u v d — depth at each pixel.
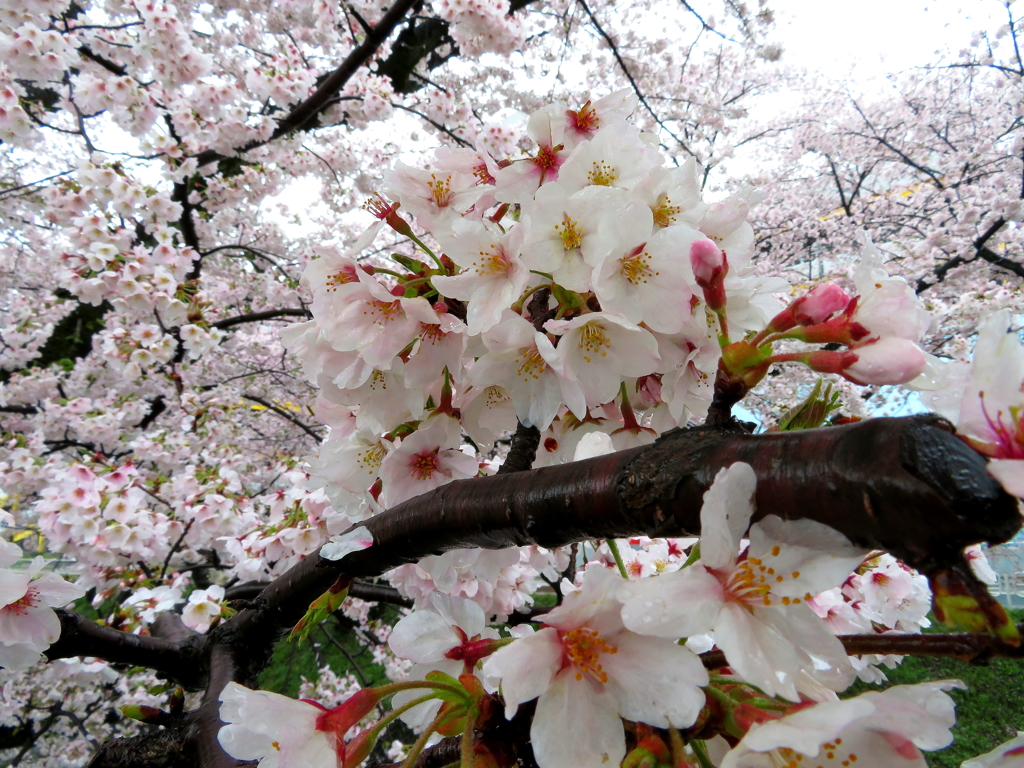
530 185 0.20
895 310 0.13
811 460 0.10
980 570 0.26
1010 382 0.09
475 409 0.21
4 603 0.22
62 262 0.75
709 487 0.12
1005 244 1.41
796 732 0.10
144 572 0.65
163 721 0.25
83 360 1.05
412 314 0.18
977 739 1.06
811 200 1.70
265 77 0.87
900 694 0.11
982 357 0.09
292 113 0.92
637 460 0.13
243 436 1.09
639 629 0.10
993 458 0.09
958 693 1.15
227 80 1.11
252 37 1.16
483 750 0.13
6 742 1.04
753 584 0.11
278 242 1.27
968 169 1.44
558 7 1.24
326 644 1.37
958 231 1.32
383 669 1.31
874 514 0.09
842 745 0.11
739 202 0.18
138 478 0.70
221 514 0.65
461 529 0.17
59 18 0.77
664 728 0.12
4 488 0.84
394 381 0.19
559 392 0.18
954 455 0.09
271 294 1.13
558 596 0.48
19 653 0.25
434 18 0.99
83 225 0.76
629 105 0.21
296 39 1.14
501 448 0.73
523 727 0.14
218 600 0.46
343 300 0.18
